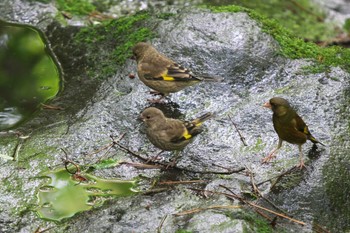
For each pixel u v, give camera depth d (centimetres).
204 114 1253
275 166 1186
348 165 1187
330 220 1091
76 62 1546
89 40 1600
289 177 1157
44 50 1620
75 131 1280
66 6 1777
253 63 1438
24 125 1316
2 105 1398
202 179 1160
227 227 997
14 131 1298
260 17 1565
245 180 1149
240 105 1339
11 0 1772
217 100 1360
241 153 1221
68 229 1054
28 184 1158
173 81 1334
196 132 1183
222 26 1501
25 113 1376
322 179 1153
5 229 1070
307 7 1972
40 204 1118
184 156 1217
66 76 1508
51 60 1580
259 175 1165
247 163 1198
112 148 1244
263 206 1091
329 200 1120
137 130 1290
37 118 1338
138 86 1412
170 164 1192
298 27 1880
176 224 1026
